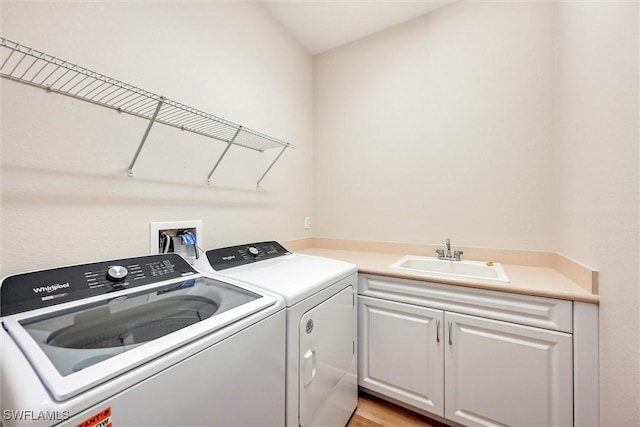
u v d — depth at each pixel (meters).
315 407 1.10
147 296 0.91
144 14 1.17
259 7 1.80
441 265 1.79
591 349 1.05
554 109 1.55
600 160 1.01
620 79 0.87
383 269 1.54
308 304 1.05
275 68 1.96
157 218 1.23
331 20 1.97
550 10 1.55
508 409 1.22
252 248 1.54
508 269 1.53
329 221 2.37
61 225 0.93
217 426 0.68
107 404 0.48
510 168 1.67
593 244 1.07
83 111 0.99
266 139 1.55
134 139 1.14
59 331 0.68
